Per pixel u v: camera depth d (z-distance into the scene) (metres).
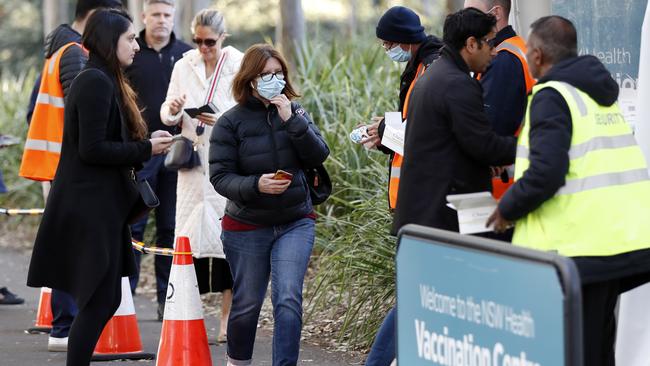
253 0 83.88
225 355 17.31
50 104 18.33
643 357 13.15
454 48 12.20
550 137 10.38
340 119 24.38
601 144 10.67
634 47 14.38
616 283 11.26
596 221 10.58
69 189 13.95
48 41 18.72
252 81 13.98
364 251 17.94
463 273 9.37
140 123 14.30
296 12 33.06
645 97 13.16
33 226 34.84
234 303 14.30
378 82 25.39
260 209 13.91
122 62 14.13
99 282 13.79
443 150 12.05
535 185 10.33
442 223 12.02
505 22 13.27
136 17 37.69
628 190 10.80
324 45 30.48
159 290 20.28
